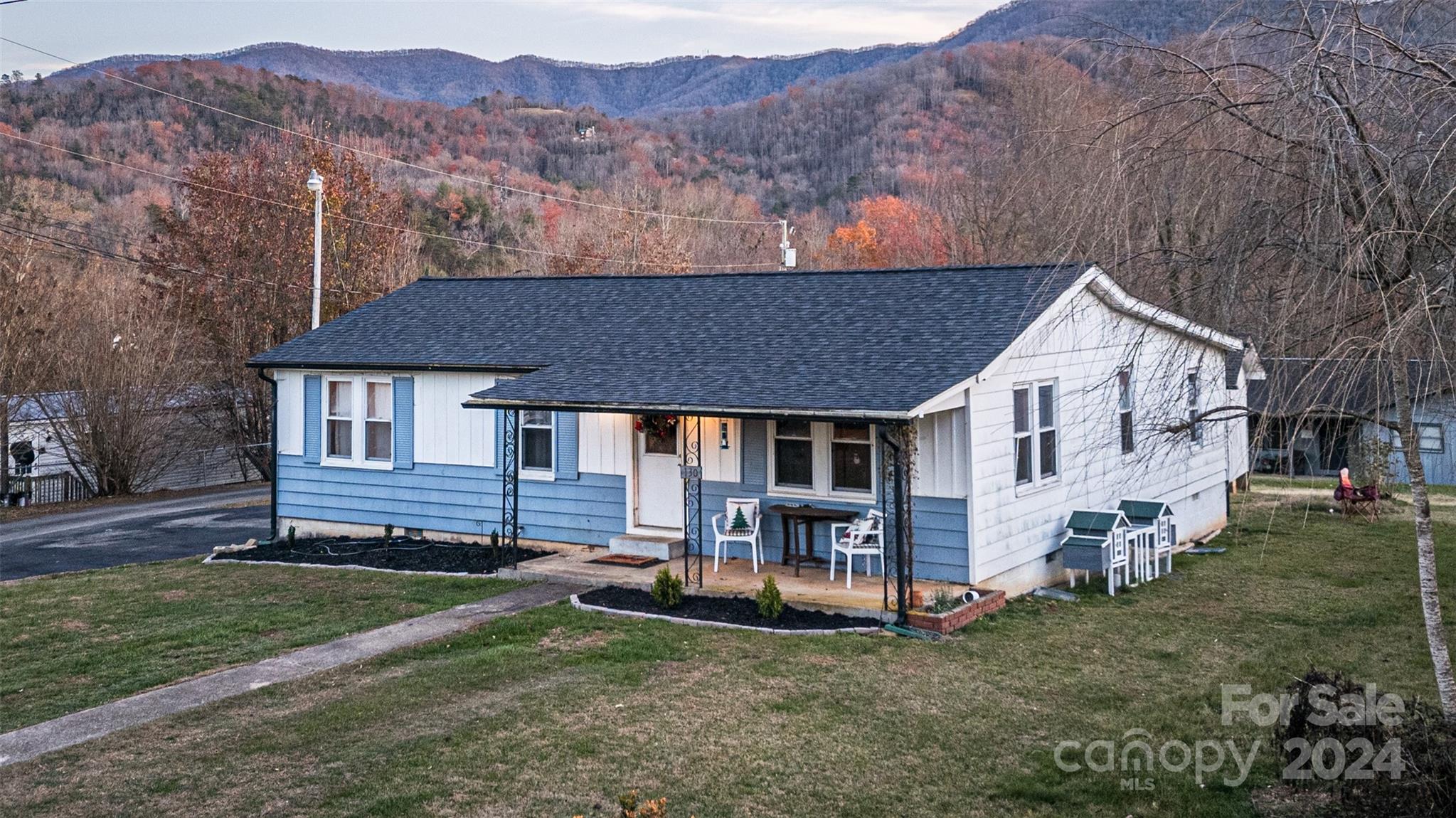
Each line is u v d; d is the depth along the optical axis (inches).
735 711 382.9
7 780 328.8
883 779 327.9
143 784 323.0
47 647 492.7
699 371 583.2
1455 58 274.2
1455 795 275.3
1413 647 473.4
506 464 637.9
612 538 646.5
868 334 589.0
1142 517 657.0
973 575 536.4
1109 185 311.0
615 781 323.0
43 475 1196.5
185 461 1365.7
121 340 1230.3
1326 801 308.7
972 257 1485.0
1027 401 592.7
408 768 331.3
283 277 1403.8
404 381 731.4
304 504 782.5
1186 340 312.8
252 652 470.9
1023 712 386.3
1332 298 271.9
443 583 606.9
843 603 514.3
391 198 1688.0
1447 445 1105.4
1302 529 807.1
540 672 428.8
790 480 602.9
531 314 753.6
